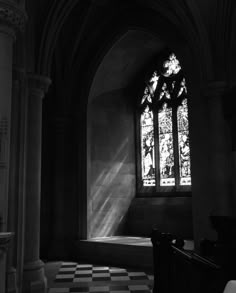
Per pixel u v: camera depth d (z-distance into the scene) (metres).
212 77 9.70
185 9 9.75
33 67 8.90
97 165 13.27
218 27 9.67
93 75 12.95
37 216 8.56
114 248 11.24
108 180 13.55
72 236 12.65
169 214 12.89
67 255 12.35
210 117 9.79
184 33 10.46
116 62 13.40
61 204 12.78
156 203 13.41
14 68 8.04
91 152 13.12
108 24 12.73
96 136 13.41
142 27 11.88
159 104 14.24
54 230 12.67
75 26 12.38
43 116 13.54
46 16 8.99
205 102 10.29
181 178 13.23
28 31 8.46
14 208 7.90
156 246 6.15
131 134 14.70
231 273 5.84
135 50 13.36
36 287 7.95
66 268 10.59
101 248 11.60
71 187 12.95
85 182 12.72
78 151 12.95
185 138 13.26
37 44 8.97
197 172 10.24
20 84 8.30
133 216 13.88
